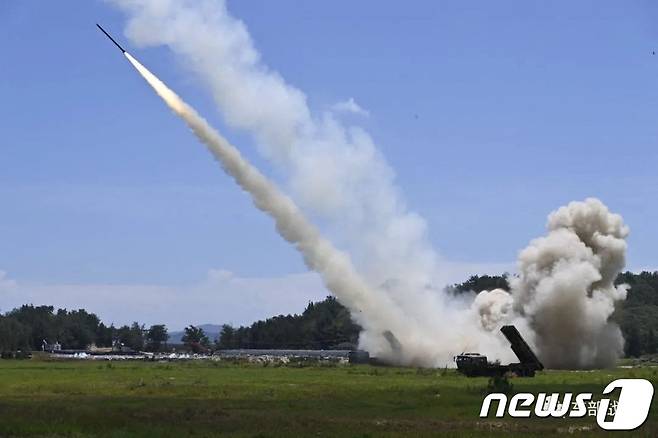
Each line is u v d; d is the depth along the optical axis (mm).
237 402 109312
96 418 84062
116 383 144000
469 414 96000
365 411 99125
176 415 90750
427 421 89312
